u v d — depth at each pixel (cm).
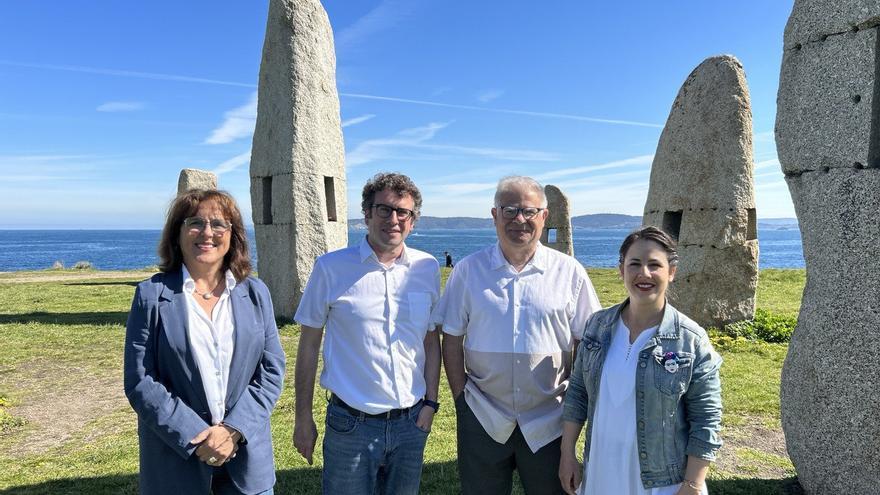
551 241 1748
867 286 309
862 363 311
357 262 299
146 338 251
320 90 1058
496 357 297
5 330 943
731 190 882
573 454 284
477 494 308
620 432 256
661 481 249
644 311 261
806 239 353
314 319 302
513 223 292
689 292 912
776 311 1123
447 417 554
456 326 312
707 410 248
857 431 313
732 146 881
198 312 262
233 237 279
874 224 306
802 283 1554
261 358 282
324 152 1059
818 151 339
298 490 399
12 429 523
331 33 1107
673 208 934
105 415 562
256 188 1086
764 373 690
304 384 303
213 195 271
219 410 260
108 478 415
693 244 908
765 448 479
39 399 610
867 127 311
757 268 908
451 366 315
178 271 267
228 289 273
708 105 898
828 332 329
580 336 308
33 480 412
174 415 245
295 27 1023
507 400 299
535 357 295
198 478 253
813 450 339
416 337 300
